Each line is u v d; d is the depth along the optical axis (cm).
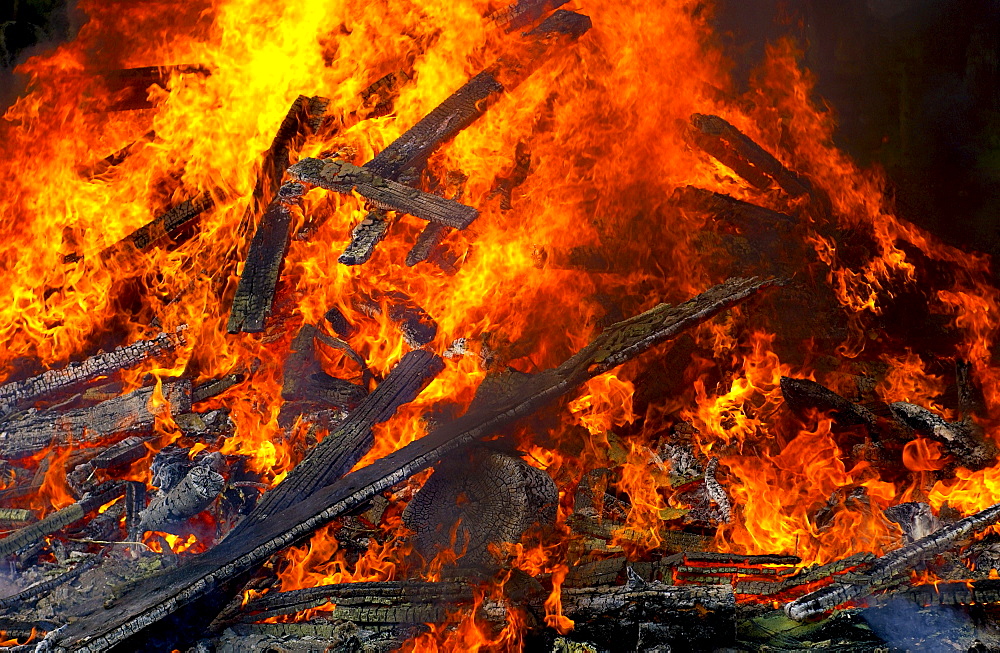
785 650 1172
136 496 1441
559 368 1493
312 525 1261
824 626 1209
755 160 1992
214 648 1177
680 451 1530
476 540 1291
